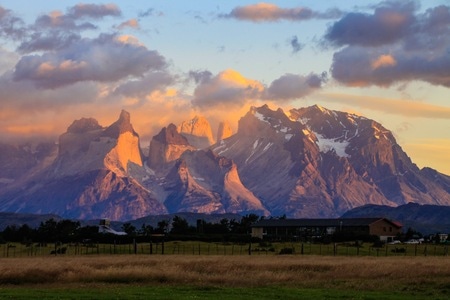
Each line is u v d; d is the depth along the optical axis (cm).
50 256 17238
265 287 8956
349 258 15250
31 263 12175
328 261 13238
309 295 7950
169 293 8006
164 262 12344
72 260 13725
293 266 11531
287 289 8581
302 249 19250
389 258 15462
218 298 7469
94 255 17475
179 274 9894
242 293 8100
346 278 10075
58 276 9712
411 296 8094
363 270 10850
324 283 9494
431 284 9431
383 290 8806
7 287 8981
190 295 7794
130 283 9412
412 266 11562
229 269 10981
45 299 7194
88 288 8744
